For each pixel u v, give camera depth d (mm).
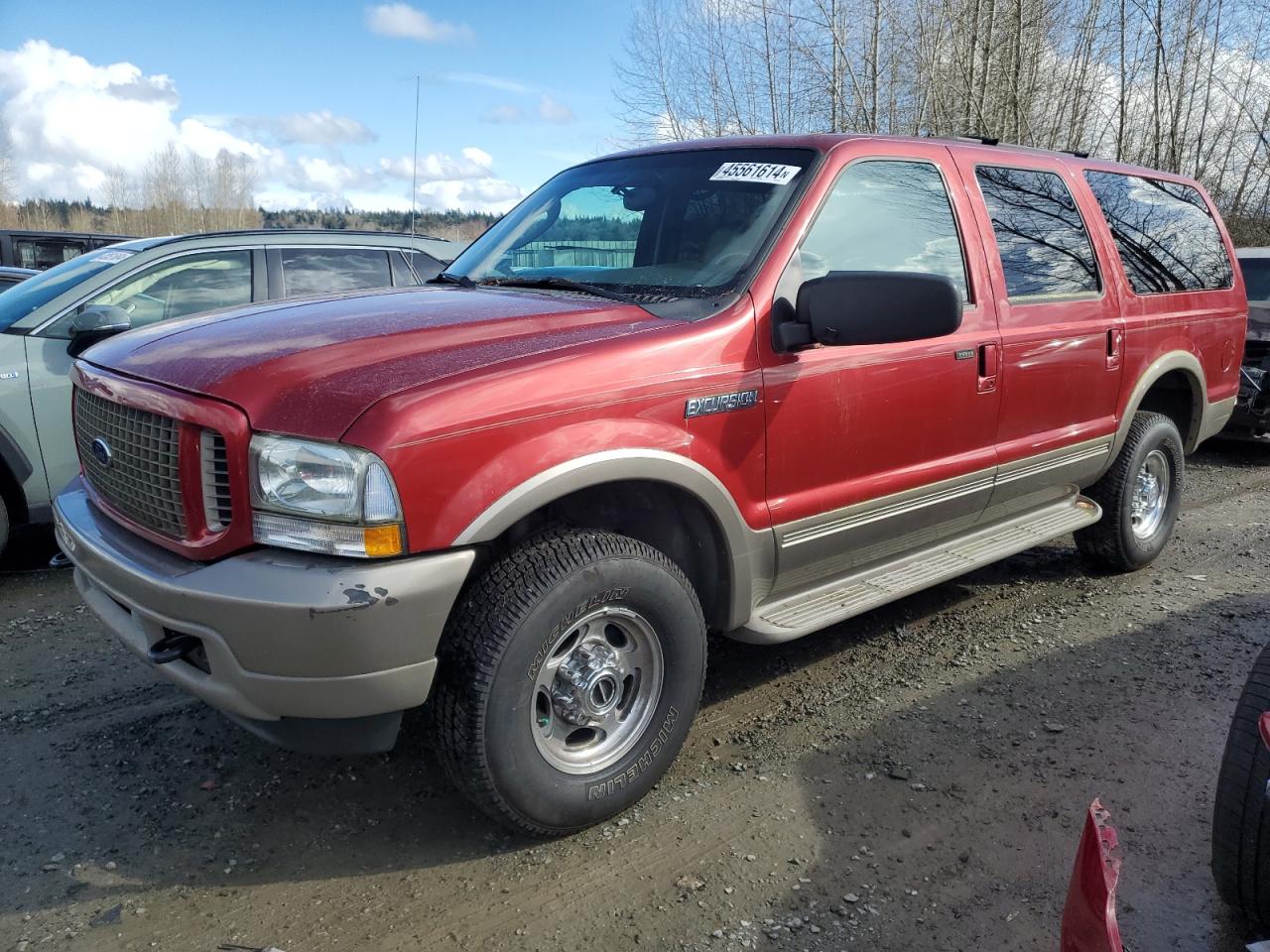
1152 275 4934
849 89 13305
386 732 2531
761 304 3104
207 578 2389
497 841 2840
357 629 2303
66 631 4395
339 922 2494
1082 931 1694
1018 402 4047
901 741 3387
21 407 5078
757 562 3197
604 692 2840
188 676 2543
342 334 2746
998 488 4090
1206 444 9438
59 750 3334
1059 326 4203
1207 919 2486
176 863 2738
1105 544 5012
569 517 3016
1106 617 4574
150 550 2639
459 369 2525
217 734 3453
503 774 2586
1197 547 5770
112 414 2842
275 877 2682
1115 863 1680
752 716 3598
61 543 3156
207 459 2471
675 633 2904
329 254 6387
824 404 3256
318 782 3154
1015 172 4285
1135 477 4941
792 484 3238
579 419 2631
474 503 2439
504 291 3443
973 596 4887
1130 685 3822
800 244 3273
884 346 3432
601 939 2422
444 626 2508
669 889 2609
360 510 2311
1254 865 2242
